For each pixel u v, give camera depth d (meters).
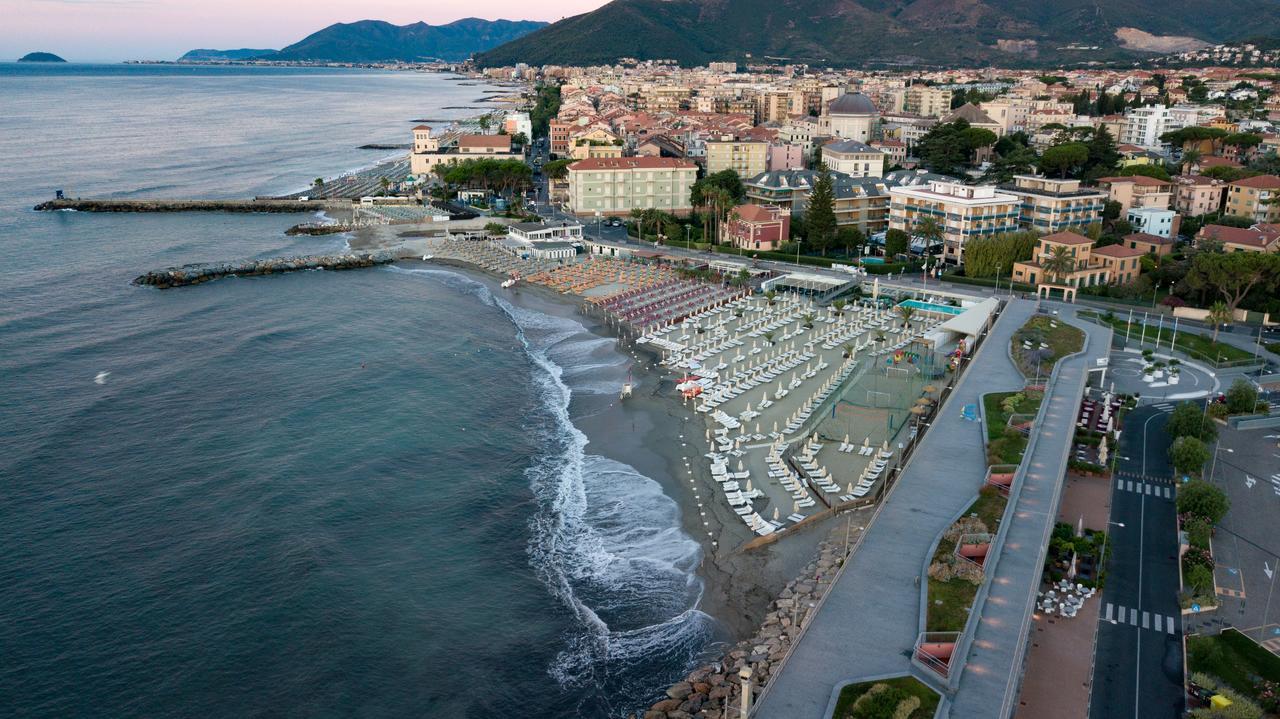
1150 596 68.62
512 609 68.88
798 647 57.12
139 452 92.81
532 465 92.94
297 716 57.50
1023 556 67.69
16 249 190.38
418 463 92.50
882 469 88.38
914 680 53.72
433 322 144.62
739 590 70.62
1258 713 53.69
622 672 62.16
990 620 60.00
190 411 104.12
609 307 152.25
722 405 108.31
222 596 69.06
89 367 117.88
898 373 111.81
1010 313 139.38
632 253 190.50
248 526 78.88
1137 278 154.50
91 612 66.62
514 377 119.31
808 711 51.31
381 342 132.88
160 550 74.94
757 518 80.25
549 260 188.25
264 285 166.88
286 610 67.56
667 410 107.62
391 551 76.06
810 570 71.75
